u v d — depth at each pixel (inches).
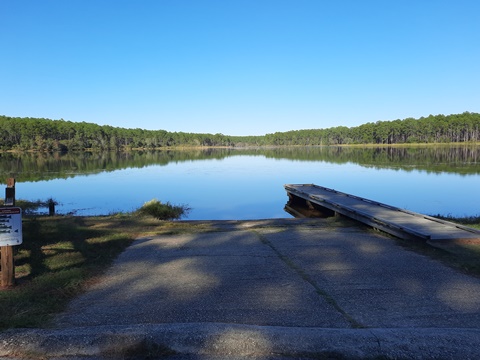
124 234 364.8
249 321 149.2
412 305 168.6
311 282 206.4
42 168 1577.3
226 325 132.0
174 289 195.9
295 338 121.8
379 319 151.7
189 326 130.9
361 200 557.9
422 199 721.0
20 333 128.1
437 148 3117.6
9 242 190.7
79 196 831.1
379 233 363.6
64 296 181.6
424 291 189.3
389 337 122.0
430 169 1306.6
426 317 153.9
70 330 130.5
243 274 224.5
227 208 695.1
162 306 168.4
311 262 252.5
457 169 1289.4
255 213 647.8
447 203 674.2
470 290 190.4
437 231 320.2
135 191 912.9
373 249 291.7
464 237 294.4
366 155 2436.0
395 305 168.7
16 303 165.9
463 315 156.0
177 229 407.8
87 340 122.0
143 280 214.1
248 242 327.9
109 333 125.3
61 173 1355.8
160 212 579.8
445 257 259.0
